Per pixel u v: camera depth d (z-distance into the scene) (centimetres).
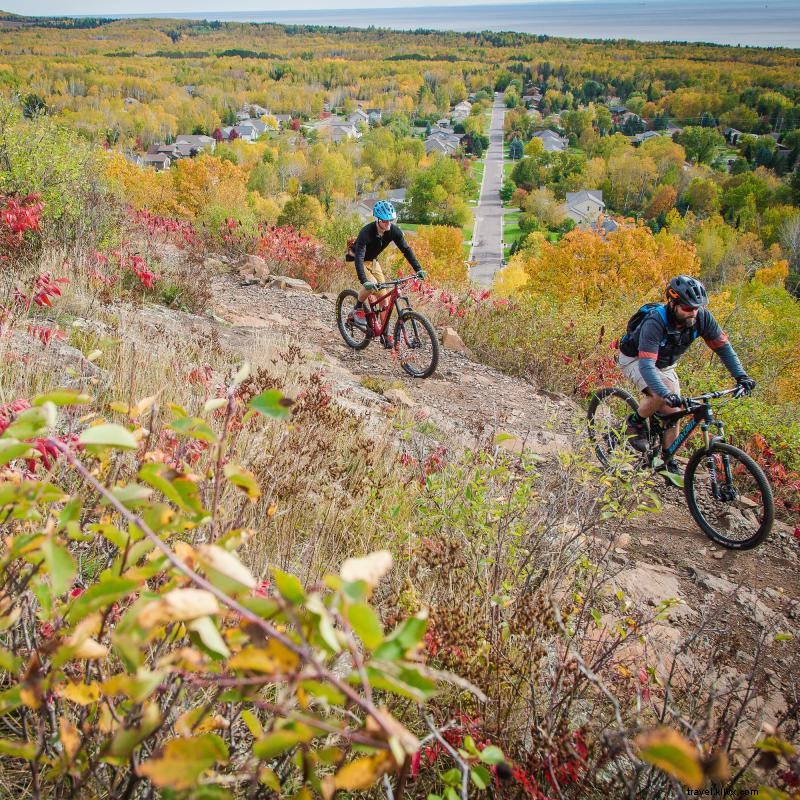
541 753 209
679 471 626
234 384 137
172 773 95
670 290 510
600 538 468
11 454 114
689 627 392
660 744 83
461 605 260
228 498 287
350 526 360
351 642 95
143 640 96
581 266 4528
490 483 348
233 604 93
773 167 19138
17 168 818
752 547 494
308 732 99
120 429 112
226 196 7925
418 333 826
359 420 458
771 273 8156
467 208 16638
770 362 1309
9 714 176
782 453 739
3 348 384
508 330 1012
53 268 687
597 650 295
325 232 2608
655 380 511
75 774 132
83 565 223
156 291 862
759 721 301
